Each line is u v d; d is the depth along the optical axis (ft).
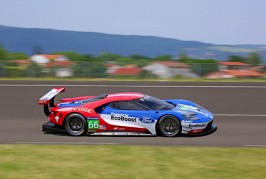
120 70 160.56
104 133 63.77
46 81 141.90
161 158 48.39
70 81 142.20
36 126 71.82
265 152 52.01
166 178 40.91
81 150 52.65
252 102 98.84
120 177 41.22
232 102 98.84
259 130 68.69
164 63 160.45
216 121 76.43
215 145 57.72
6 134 65.31
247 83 136.05
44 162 46.68
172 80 151.33
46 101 64.80
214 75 158.71
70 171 43.19
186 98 105.29
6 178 41.04
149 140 60.70
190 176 41.57
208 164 45.85
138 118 62.90
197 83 135.64
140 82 139.44
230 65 159.53
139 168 44.19
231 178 41.04
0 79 152.15
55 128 64.44
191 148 53.93
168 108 64.18
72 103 66.44
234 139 61.87
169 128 62.90
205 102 99.14
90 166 44.98
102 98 66.08
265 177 41.39
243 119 78.59
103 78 159.94
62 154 50.37
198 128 62.85
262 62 157.79
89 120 63.36
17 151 52.08
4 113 84.28
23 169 43.96
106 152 51.47
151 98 66.44
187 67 159.63
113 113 63.41
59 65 161.68
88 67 160.86
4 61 159.63
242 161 47.26
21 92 112.68
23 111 86.38
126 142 59.41
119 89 120.06
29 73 161.17
